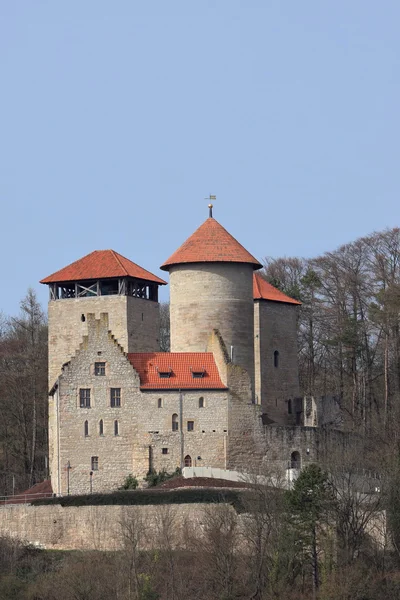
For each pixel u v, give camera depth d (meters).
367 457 185.25
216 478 177.75
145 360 187.25
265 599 151.62
